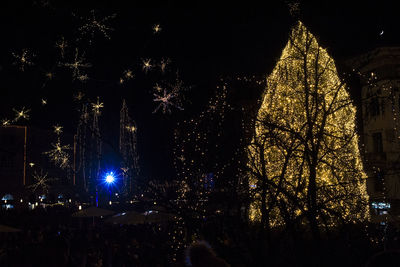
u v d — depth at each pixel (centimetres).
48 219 3073
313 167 367
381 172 438
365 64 495
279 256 345
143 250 1447
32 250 1358
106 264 1694
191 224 347
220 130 511
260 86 729
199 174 470
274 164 700
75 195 5147
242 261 333
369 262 277
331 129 1020
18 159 4481
